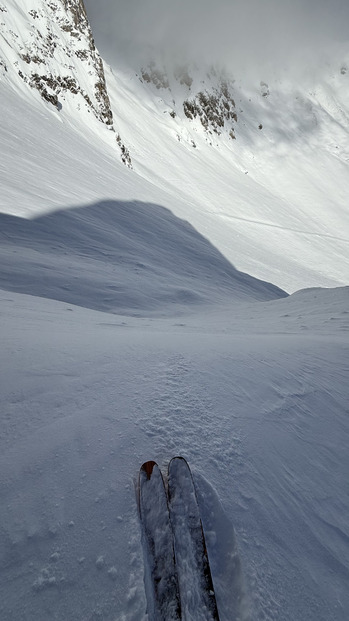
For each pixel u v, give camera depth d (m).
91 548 1.55
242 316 11.09
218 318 10.73
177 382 3.14
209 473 2.10
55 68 51.44
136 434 2.31
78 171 31.56
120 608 1.36
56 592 1.38
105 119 58.41
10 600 1.33
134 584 1.45
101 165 39.06
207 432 2.48
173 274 19.77
